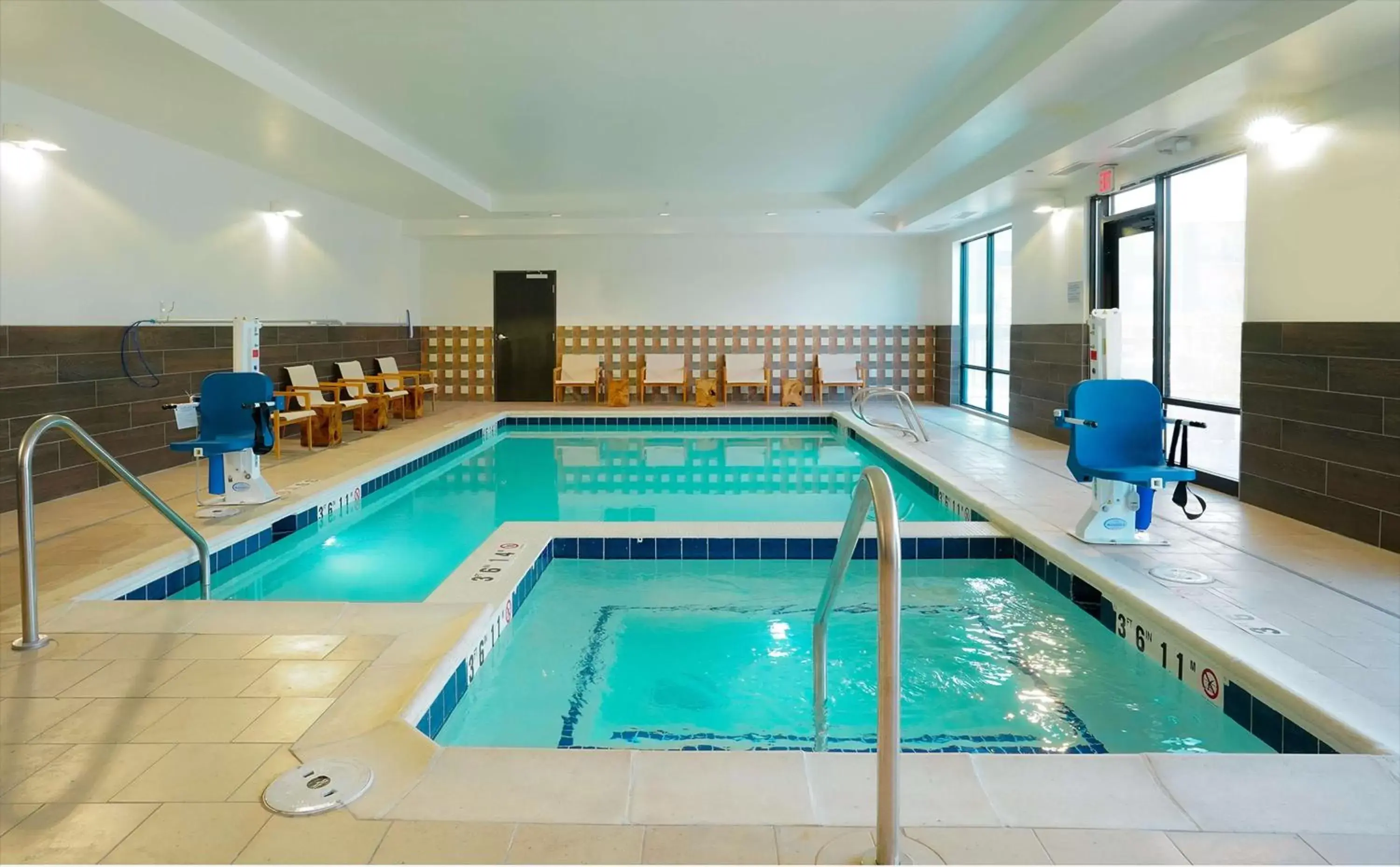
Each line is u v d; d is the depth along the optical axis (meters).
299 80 6.34
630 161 9.48
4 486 5.59
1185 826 1.99
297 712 2.53
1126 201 7.51
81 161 6.35
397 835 1.92
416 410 11.18
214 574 4.73
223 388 5.59
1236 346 6.07
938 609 4.39
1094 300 7.95
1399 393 4.43
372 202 10.85
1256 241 5.55
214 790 2.11
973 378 12.35
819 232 12.66
